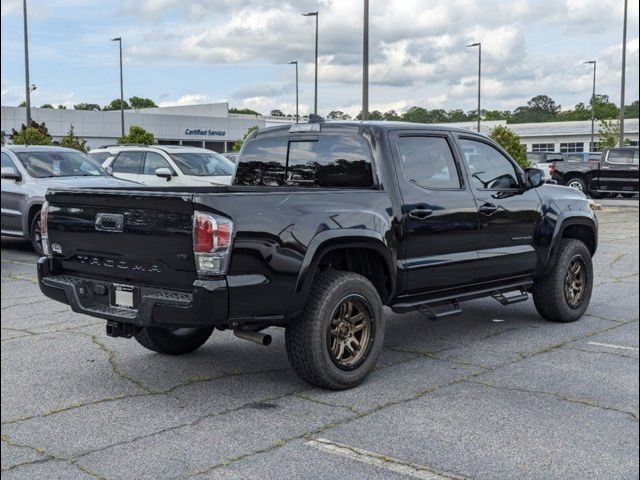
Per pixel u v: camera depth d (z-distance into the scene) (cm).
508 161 723
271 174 686
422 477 402
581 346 679
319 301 531
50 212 579
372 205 581
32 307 848
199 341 657
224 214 488
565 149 8550
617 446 443
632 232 1725
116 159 1548
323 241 530
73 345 680
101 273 552
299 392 546
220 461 423
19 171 1248
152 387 559
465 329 749
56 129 6381
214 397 536
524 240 716
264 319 507
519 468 412
